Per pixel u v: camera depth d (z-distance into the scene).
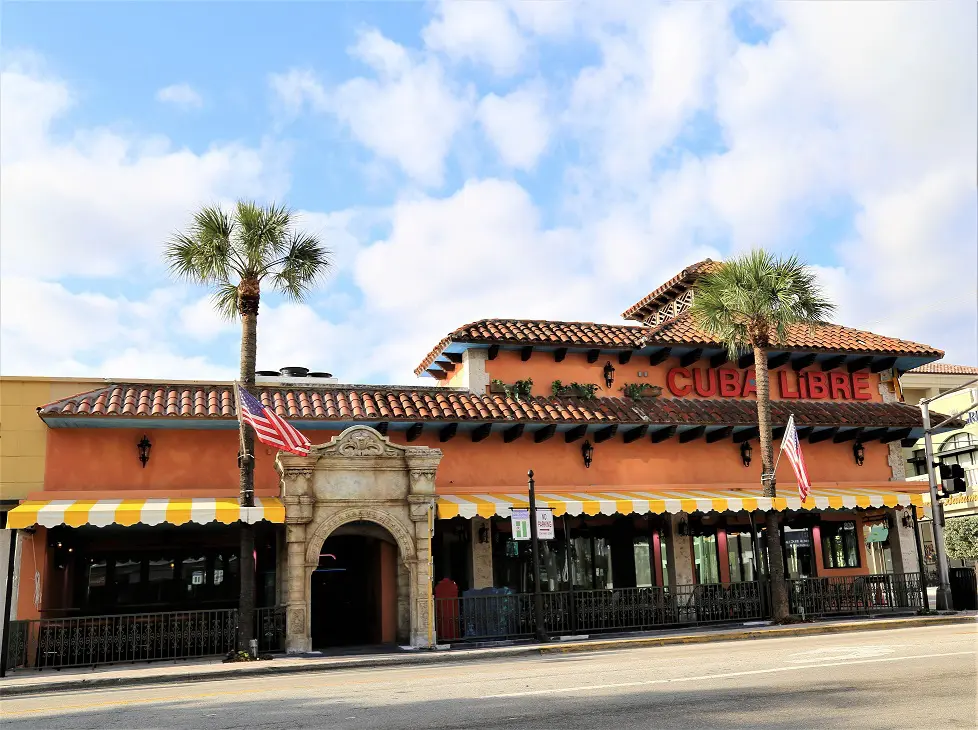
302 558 18.16
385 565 21.30
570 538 23.16
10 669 16.53
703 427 23.83
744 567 24.22
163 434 20.61
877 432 25.61
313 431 21.53
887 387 27.00
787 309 21.61
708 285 23.19
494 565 22.31
